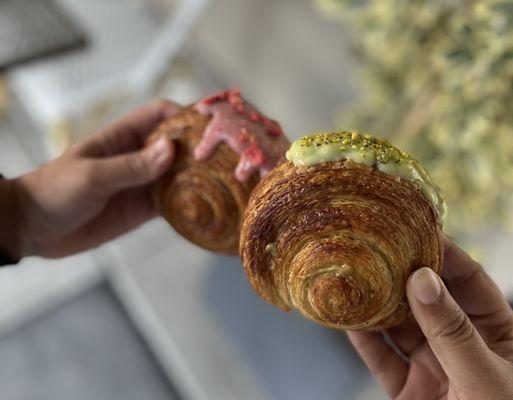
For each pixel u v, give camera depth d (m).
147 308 0.95
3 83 1.02
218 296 0.94
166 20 1.01
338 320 0.32
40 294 0.96
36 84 0.91
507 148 0.63
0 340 0.91
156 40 0.97
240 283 0.94
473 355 0.32
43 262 0.98
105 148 0.51
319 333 0.89
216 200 0.41
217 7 1.10
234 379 0.89
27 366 0.90
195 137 0.41
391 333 0.44
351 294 0.31
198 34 1.14
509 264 0.84
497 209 0.75
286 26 1.02
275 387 0.88
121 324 0.94
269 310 0.92
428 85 0.68
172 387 0.90
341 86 0.99
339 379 0.86
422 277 0.31
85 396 0.88
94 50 0.95
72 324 0.94
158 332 0.93
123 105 1.00
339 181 0.33
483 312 0.41
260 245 0.34
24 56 0.83
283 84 1.08
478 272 0.40
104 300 0.96
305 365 0.88
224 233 0.42
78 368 0.90
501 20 0.55
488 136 0.63
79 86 0.91
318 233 0.32
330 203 0.33
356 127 0.80
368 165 0.33
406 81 0.71
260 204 0.34
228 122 0.41
